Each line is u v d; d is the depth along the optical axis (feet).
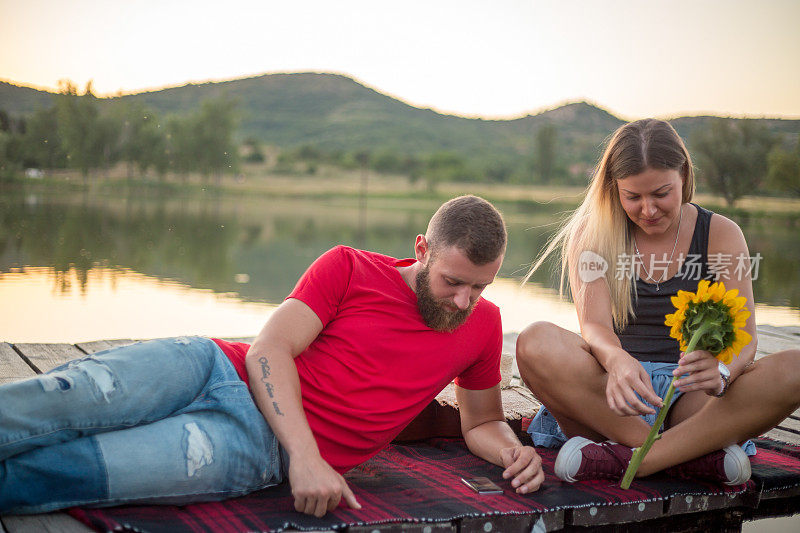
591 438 7.30
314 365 6.10
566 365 6.84
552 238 8.50
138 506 5.37
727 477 6.48
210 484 5.53
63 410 5.11
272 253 42.91
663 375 7.15
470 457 7.12
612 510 6.17
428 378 6.38
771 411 6.31
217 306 21.03
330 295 6.21
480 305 6.69
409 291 6.40
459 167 187.73
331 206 126.00
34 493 5.10
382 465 6.84
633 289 7.39
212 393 5.75
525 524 5.84
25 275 24.81
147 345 5.71
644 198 6.86
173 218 64.95
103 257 32.53
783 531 6.68
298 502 5.35
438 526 5.51
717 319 5.93
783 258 35.06
